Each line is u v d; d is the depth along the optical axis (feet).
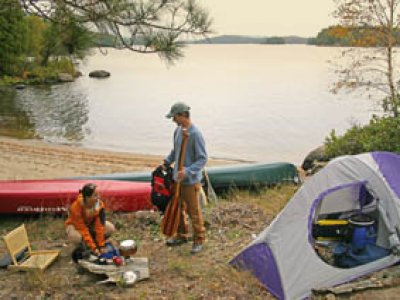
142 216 23.22
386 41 44.60
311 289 15.30
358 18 44.42
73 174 44.39
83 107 109.91
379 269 16.17
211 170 31.19
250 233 21.18
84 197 17.30
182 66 313.53
